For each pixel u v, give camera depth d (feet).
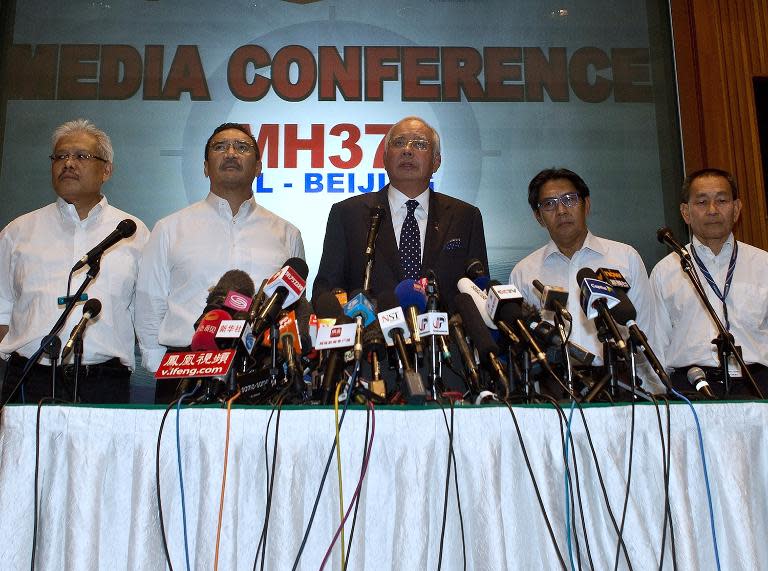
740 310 10.46
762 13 15.62
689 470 5.60
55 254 10.16
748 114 15.20
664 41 15.55
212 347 6.38
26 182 14.47
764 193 14.92
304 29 15.35
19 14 15.01
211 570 5.20
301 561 5.26
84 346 9.63
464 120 15.16
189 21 15.26
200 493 5.38
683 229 14.88
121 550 5.35
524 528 5.47
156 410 5.54
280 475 5.33
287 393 6.18
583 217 10.24
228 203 10.47
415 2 15.52
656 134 15.21
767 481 5.66
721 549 5.52
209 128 14.96
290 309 6.92
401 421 5.51
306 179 14.89
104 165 10.64
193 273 9.98
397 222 10.23
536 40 15.46
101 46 15.05
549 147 15.11
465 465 5.47
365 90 15.21
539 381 6.91
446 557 5.37
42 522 5.32
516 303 6.61
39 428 5.43
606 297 6.28
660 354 9.93
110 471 5.46
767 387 10.12
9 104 14.70
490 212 14.87
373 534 5.39
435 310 6.58
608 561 5.42
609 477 5.54
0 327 10.27
